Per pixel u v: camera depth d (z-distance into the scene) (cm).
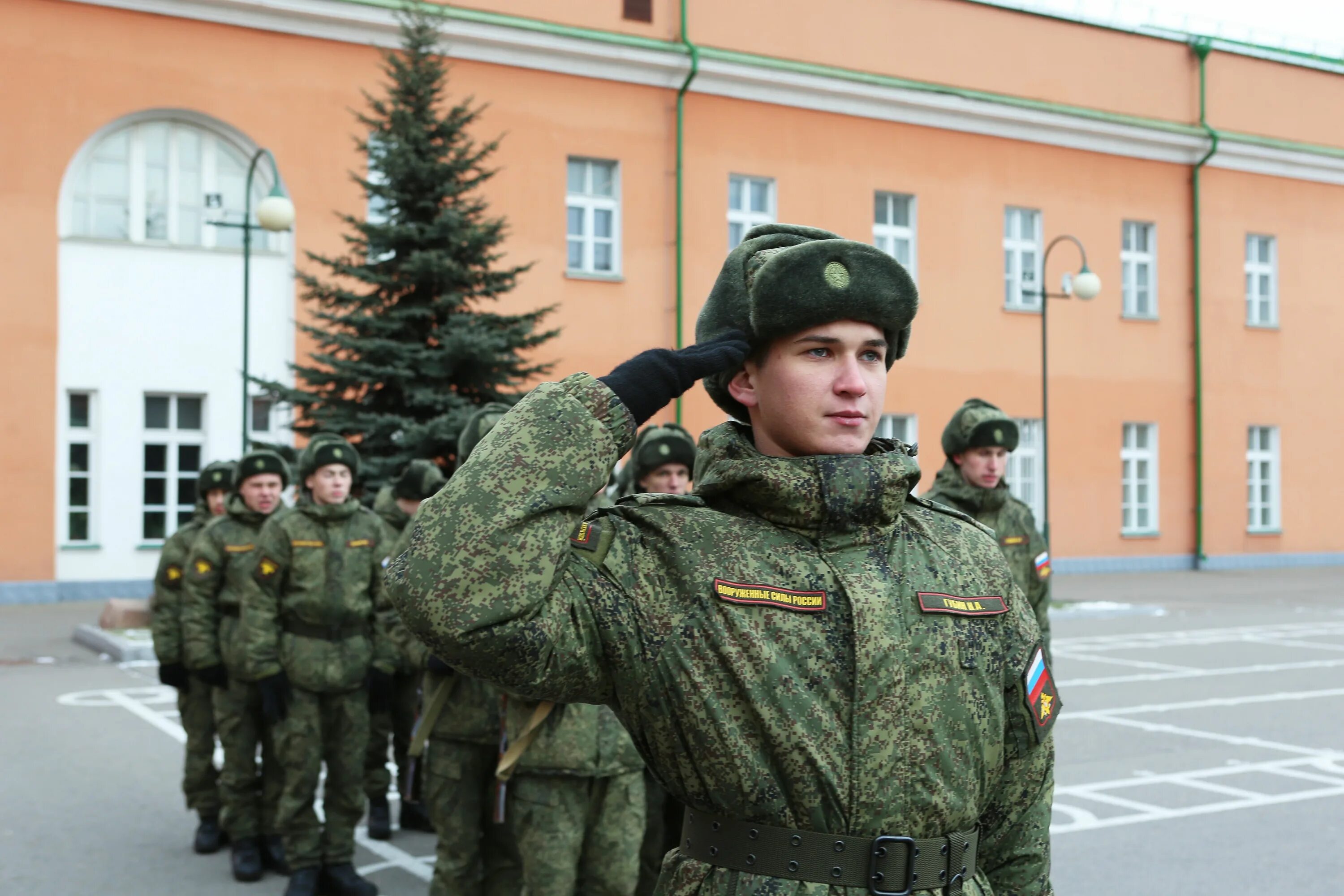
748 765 156
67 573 1664
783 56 2092
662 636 160
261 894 512
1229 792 680
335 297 1225
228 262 1752
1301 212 2602
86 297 1677
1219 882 518
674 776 163
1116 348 2395
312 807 505
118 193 1705
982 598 172
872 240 2188
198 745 581
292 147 1762
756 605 160
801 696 157
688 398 1980
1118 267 2398
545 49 1905
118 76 1677
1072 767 745
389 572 155
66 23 1653
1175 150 2453
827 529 167
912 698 160
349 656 513
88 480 1694
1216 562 2483
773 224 183
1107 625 1600
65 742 816
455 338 1152
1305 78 2597
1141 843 579
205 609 545
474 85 1877
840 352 170
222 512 644
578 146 1945
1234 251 2523
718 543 165
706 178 2038
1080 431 2355
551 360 1917
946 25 2231
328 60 1780
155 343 1714
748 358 176
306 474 523
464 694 423
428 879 539
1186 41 2461
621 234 1978
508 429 157
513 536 150
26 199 1639
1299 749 801
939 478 559
